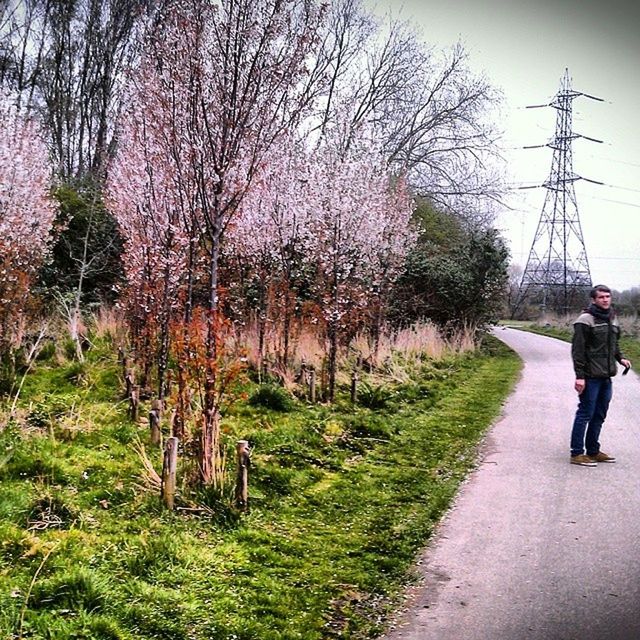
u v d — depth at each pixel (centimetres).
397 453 807
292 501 618
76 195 1752
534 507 614
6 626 365
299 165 1149
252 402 912
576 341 758
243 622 399
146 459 602
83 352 1112
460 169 2634
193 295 1215
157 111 739
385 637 393
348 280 1330
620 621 402
